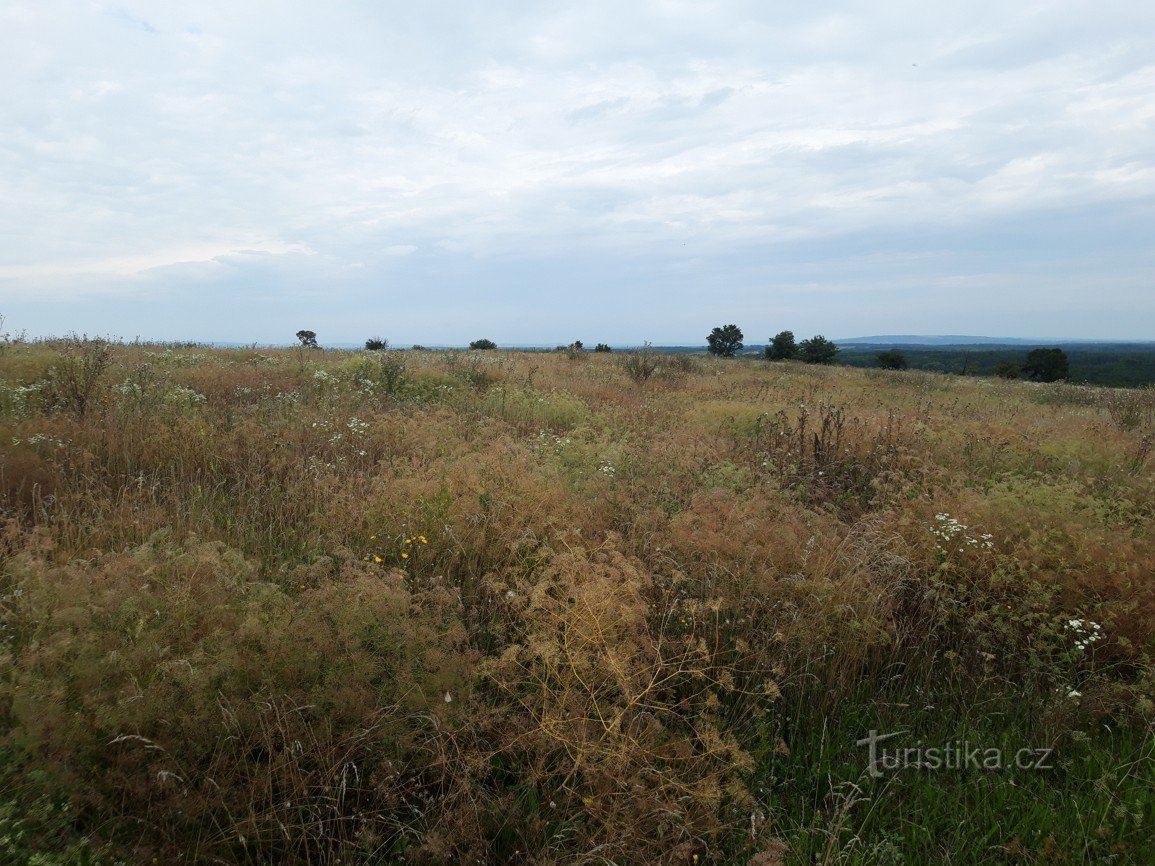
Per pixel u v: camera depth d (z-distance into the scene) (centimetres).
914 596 377
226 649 221
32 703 192
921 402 1359
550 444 702
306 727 222
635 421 931
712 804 219
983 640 330
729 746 232
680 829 209
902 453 670
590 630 262
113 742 195
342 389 970
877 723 282
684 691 290
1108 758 264
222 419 672
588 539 405
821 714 282
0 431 527
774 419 885
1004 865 219
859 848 219
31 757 190
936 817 236
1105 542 392
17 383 752
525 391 1094
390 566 379
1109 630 340
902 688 306
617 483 520
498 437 680
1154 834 228
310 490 484
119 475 501
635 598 284
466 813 211
